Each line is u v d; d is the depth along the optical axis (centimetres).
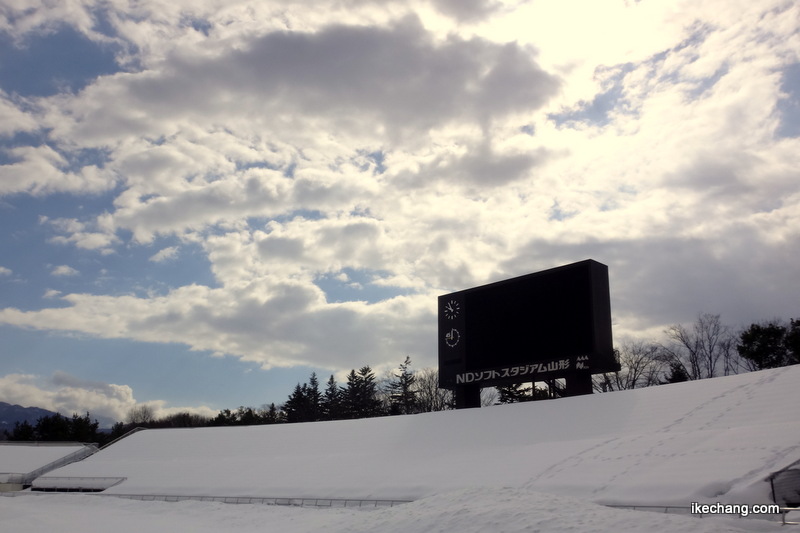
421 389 9719
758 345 6359
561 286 3938
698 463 2530
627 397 3794
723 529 1585
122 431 11519
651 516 1716
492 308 4225
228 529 2927
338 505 3328
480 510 1916
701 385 3647
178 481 4441
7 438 9931
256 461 4606
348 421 5312
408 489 3234
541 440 3572
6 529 3105
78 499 4316
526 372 3988
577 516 1772
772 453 2422
